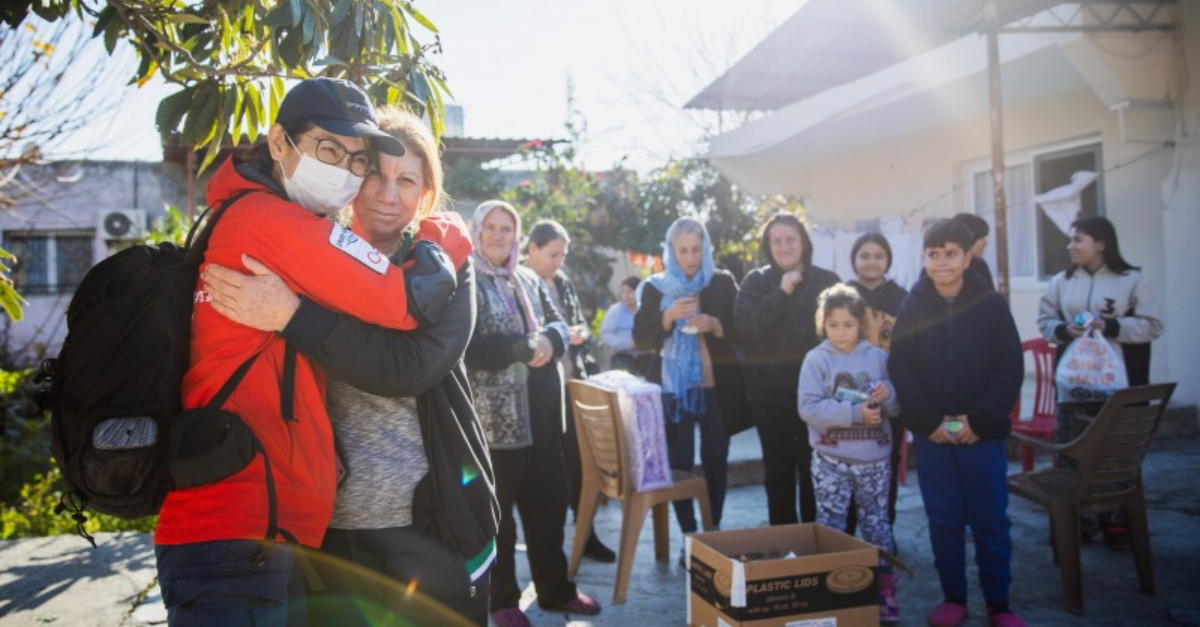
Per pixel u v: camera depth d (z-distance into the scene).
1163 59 6.68
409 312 1.72
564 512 3.54
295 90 1.74
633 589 3.86
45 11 2.59
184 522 1.59
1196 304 6.66
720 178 11.83
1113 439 3.48
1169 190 6.82
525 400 3.34
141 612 3.50
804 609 2.62
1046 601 3.56
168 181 14.73
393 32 2.56
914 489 5.45
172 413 1.58
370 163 1.82
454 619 1.90
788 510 4.03
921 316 3.42
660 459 3.78
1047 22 6.86
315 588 1.84
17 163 5.64
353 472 1.84
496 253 3.35
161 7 2.46
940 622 3.29
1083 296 4.50
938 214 9.68
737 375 4.30
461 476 1.92
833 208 11.49
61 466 1.56
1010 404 3.27
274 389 1.66
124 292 1.62
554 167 10.77
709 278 4.30
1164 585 3.70
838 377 3.57
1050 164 8.46
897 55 10.66
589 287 10.81
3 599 3.65
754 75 11.30
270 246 1.59
